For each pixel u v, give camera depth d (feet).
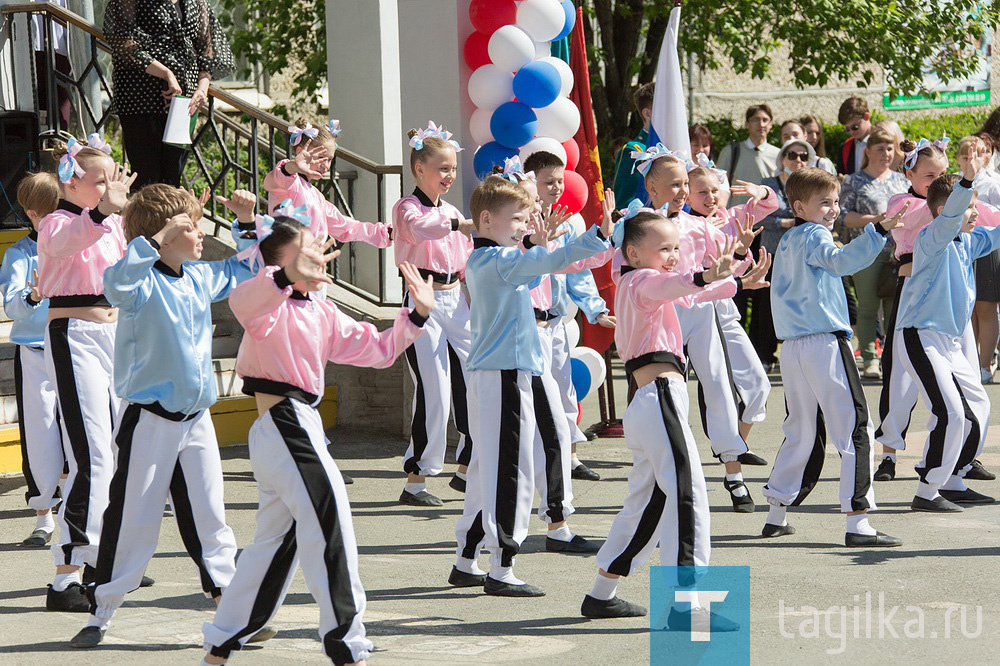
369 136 42.11
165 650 18.71
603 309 29.40
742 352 31.09
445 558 24.21
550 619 20.21
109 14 33.96
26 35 39.63
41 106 39.60
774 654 18.17
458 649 18.61
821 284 24.76
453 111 33.01
